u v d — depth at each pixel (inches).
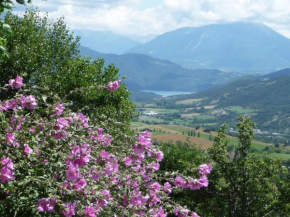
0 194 166.9
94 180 186.7
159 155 191.3
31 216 161.3
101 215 175.8
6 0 146.6
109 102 700.7
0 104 194.7
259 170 713.0
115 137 216.5
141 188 206.7
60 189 165.5
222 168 725.9
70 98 637.3
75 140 177.5
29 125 191.6
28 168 170.1
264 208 709.3
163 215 204.4
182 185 204.5
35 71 740.7
